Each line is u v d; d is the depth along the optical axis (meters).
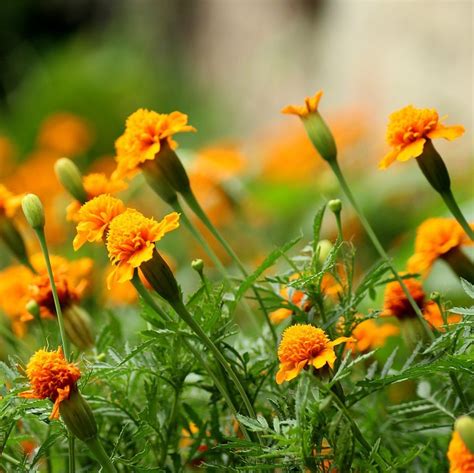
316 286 1.09
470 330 1.08
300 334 1.03
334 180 2.16
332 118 2.84
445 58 3.16
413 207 2.33
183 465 1.10
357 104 3.25
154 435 1.11
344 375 1.02
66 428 1.06
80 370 1.08
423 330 1.13
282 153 2.61
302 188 2.49
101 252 1.51
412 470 1.09
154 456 1.12
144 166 1.15
